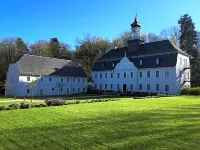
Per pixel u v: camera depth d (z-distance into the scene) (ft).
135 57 189.88
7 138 30.78
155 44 184.85
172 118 42.50
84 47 271.69
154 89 172.24
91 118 43.70
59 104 72.84
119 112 51.29
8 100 131.34
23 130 34.96
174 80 160.97
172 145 26.45
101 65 217.36
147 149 25.31
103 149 25.75
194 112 50.78
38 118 44.60
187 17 232.94
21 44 257.96
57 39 289.94
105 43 272.51
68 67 215.10
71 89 209.77
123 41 270.87
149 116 45.14
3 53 235.40
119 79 197.06
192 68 215.10
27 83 178.91
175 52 164.76
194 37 229.25
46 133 33.01
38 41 276.82
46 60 204.74
